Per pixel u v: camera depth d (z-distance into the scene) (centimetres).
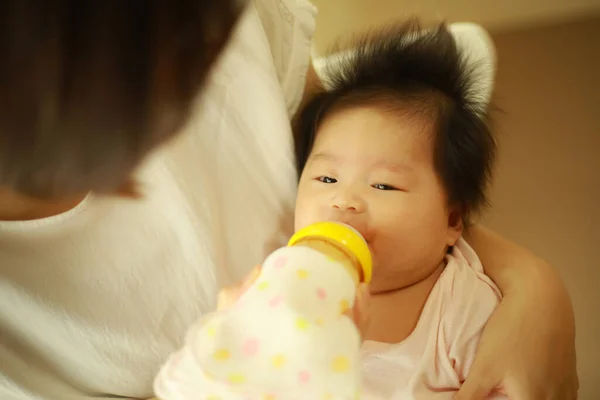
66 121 29
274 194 74
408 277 67
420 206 65
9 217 52
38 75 27
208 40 32
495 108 90
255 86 71
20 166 32
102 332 62
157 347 65
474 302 67
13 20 26
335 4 156
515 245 77
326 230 48
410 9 156
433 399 65
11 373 58
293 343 36
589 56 146
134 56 29
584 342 114
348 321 40
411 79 74
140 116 31
